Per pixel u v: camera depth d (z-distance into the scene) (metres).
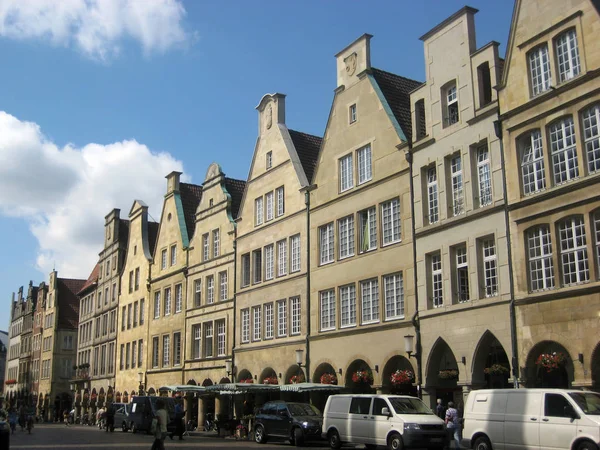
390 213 30.98
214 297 45.16
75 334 85.69
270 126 41.41
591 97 22.42
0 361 151.50
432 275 28.38
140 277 58.38
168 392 50.16
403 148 30.41
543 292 23.20
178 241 51.84
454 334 26.50
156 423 19.16
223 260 44.62
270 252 39.66
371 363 30.64
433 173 28.97
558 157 23.53
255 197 41.94
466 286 27.06
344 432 24.69
